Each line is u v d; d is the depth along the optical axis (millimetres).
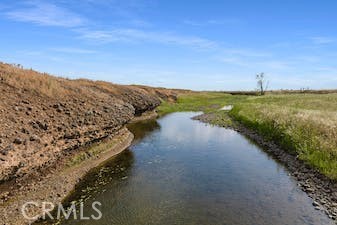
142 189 16125
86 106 24453
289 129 24766
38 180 15078
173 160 21672
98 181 17312
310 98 66312
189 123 42594
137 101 46219
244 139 29688
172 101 82750
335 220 12422
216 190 15977
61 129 18500
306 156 19594
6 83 20781
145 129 36156
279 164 20594
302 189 15883
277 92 139875
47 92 22828
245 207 13891
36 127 16953
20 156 13617
